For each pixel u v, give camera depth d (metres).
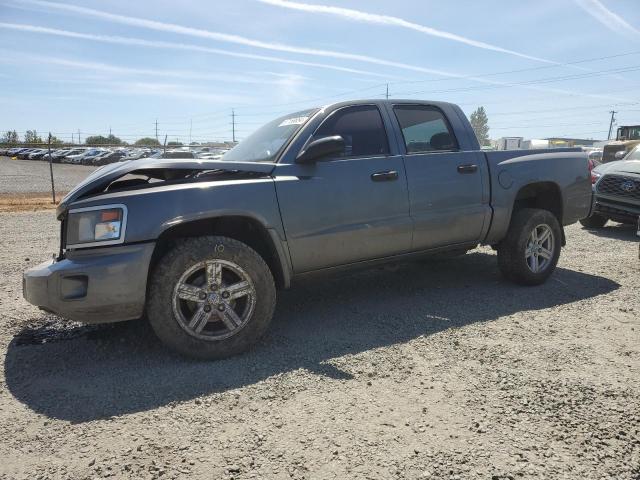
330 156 3.87
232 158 4.24
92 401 2.71
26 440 2.34
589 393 2.71
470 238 4.58
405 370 3.05
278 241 3.52
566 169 5.13
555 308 4.23
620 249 6.99
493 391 2.75
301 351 3.39
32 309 4.36
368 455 2.18
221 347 3.25
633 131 25.19
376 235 3.97
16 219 10.88
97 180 3.19
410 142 4.32
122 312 3.09
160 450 2.24
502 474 2.04
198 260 3.17
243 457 2.18
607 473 2.05
